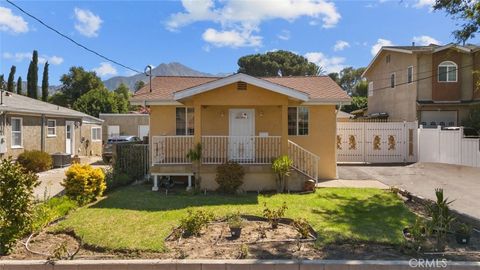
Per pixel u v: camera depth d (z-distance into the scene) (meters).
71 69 54.94
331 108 14.62
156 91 14.97
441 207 6.79
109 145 22.89
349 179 14.35
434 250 6.28
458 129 17.78
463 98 24.14
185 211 8.98
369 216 8.48
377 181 13.84
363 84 57.38
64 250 6.04
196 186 12.12
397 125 19.94
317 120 14.62
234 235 7.01
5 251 6.16
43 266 5.66
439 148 18.28
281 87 12.04
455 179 13.91
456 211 9.09
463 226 6.79
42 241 6.88
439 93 24.22
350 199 10.45
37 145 20.58
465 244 6.58
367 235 6.95
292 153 12.92
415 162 19.47
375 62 31.19
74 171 9.89
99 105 44.59
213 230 7.43
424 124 24.39
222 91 12.21
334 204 9.76
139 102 14.05
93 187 10.12
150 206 9.61
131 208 9.39
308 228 7.22
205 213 7.96
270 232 7.29
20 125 18.95
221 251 6.21
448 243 6.65
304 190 11.82
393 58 28.06
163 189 12.24
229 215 8.41
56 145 23.05
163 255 6.05
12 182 6.40
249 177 12.28
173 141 12.97
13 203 6.34
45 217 7.75
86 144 28.34
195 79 17.03
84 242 6.65
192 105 14.23
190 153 12.14
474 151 16.25
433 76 24.30
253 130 14.53
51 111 21.33
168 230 7.33
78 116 25.70
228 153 12.92
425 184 13.04
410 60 25.41
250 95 12.24
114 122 35.88
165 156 12.95
